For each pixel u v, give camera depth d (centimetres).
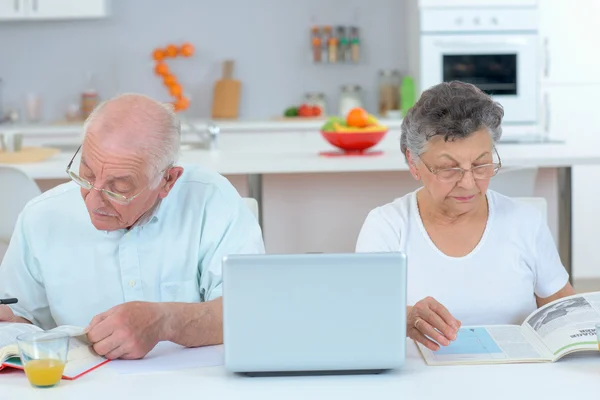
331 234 427
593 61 605
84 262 215
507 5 597
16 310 219
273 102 668
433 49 600
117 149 186
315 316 159
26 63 666
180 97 563
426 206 229
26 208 219
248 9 662
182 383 159
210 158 409
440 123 205
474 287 225
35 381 157
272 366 160
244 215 220
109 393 154
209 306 188
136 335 174
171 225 215
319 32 657
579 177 604
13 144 408
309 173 423
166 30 663
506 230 227
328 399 148
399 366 161
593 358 170
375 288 158
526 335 185
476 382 156
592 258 610
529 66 603
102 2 628
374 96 666
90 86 666
